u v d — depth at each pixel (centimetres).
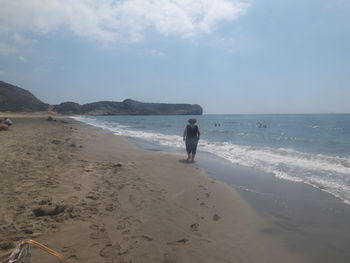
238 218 521
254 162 1082
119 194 625
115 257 363
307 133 2784
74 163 928
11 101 12325
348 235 447
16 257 268
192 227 474
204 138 2277
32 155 1003
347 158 1154
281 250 402
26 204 512
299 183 760
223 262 368
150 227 463
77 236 411
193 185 741
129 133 2614
